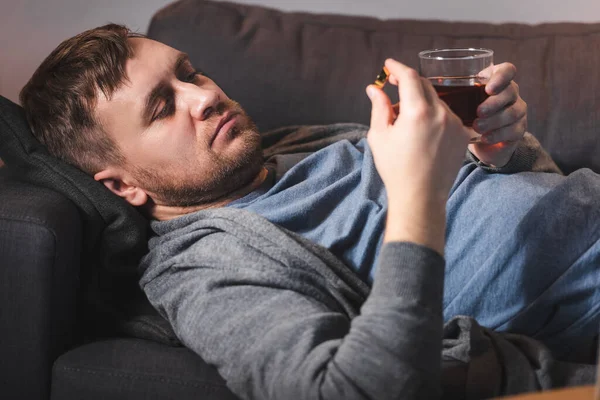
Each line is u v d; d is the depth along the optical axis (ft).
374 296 3.23
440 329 3.20
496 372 3.63
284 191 4.54
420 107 3.25
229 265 3.94
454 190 4.39
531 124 5.57
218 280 3.85
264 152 5.44
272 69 5.88
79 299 4.47
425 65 3.68
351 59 5.92
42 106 4.64
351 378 3.10
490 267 4.00
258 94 5.87
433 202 3.26
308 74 5.87
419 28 6.08
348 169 4.73
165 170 4.63
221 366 3.57
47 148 4.66
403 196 3.26
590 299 3.99
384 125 3.40
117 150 4.60
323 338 3.41
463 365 3.71
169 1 7.29
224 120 4.64
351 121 5.82
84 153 4.64
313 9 7.61
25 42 7.25
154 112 4.55
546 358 3.59
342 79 5.85
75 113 4.56
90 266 4.53
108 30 4.75
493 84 3.86
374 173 4.50
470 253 4.12
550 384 3.54
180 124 4.56
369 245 4.15
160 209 4.87
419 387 3.10
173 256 4.30
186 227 4.35
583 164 5.49
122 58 4.57
